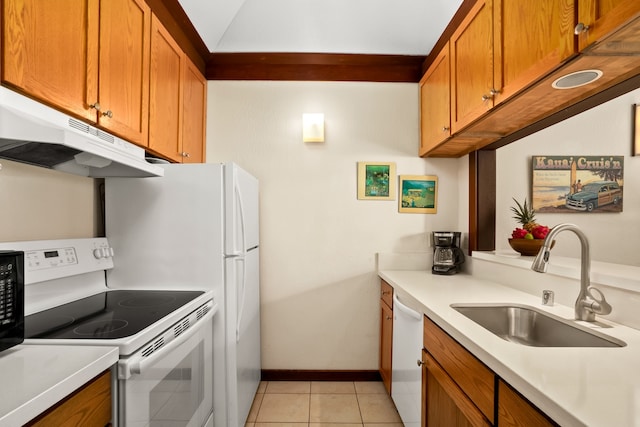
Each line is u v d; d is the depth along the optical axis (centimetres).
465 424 119
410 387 183
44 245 146
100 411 98
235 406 181
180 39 220
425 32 254
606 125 242
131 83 159
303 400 240
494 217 237
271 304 269
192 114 239
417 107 273
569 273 146
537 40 120
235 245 186
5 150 122
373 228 272
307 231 271
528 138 243
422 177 271
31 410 72
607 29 90
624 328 119
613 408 67
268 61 267
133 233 184
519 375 82
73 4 122
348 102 272
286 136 271
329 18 250
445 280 222
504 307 160
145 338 114
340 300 271
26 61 102
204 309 165
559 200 241
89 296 168
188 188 185
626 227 240
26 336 110
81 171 164
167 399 127
